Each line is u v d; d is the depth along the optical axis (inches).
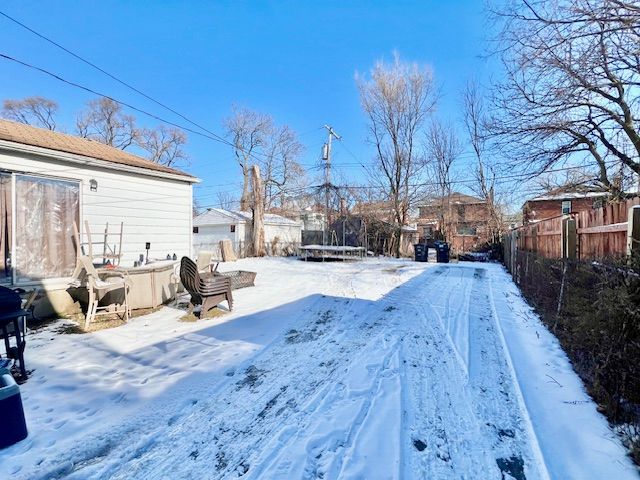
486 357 150.6
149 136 1378.0
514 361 145.7
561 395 115.1
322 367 140.9
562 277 173.0
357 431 96.3
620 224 123.3
